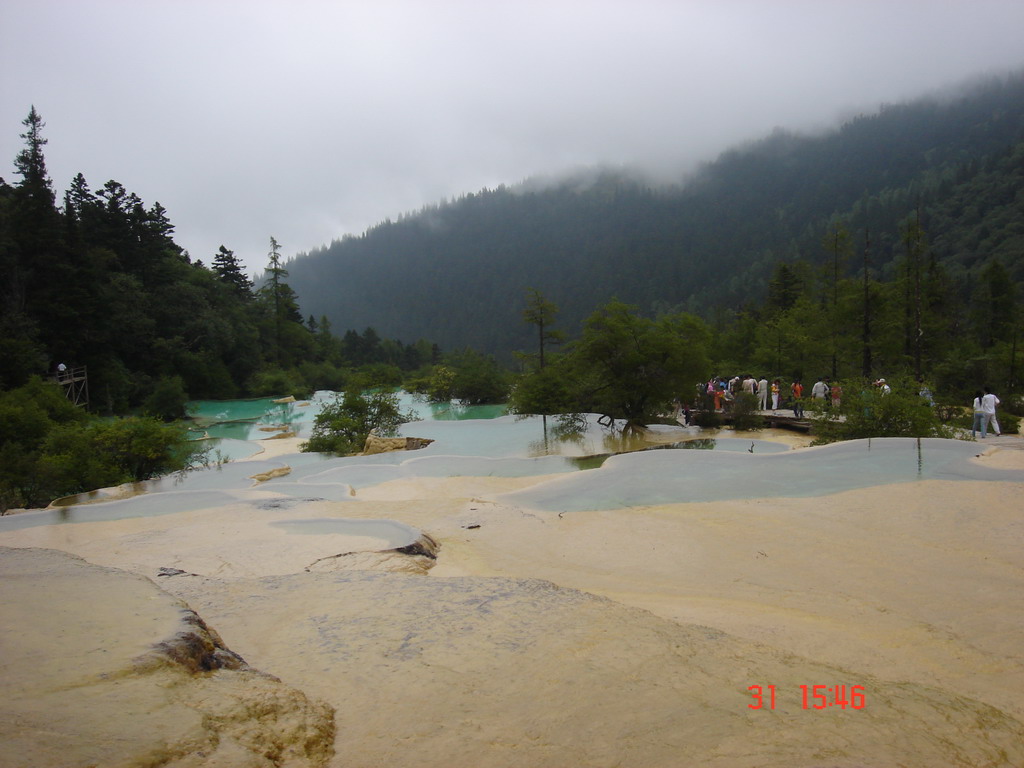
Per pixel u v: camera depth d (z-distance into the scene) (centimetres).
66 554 554
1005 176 11212
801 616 652
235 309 6588
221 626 500
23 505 1795
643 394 2664
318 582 636
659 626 485
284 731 288
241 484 1689
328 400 5447
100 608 397
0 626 360
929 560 835
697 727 304
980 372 3250
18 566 505
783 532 995
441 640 447
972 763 282
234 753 254
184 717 272
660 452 1728
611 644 435
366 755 286
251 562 876
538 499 1297
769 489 1277
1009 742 307
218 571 833
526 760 276
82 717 256
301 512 1235
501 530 1076
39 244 4331
